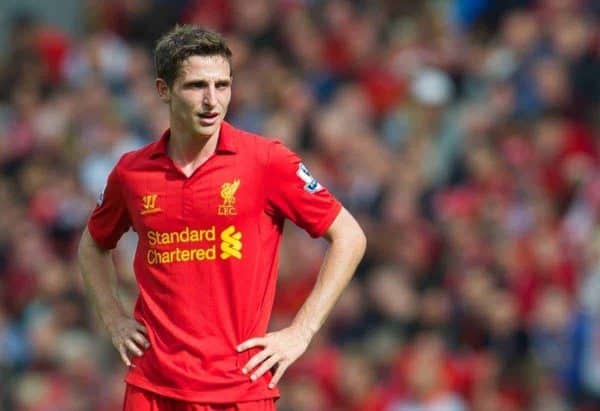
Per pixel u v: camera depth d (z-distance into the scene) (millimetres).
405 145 53750
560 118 52812
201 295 21688
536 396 45156
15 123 58844
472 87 56219
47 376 48812
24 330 50625
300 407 44688
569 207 49594
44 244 53281
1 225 53969
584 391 45438
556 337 45812
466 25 60250
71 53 61906
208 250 21672
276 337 21875
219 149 21750
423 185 50781
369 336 46469
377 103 56406
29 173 56312
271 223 22141
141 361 21938
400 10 61250
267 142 22031
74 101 58562
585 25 55219
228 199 21672
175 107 21469
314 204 22203
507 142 52031
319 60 58656
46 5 66750
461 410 44500
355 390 45094
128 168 22000
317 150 53906
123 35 64188
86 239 23000
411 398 44406
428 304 46438
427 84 55250
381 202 50094
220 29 61281
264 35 59500
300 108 55469
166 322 21750
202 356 21594
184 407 21641
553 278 46594
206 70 21250
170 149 21922
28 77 60812
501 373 45438
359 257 22438
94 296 22859
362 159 52062
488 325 45812
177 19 63688
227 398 21562
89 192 55125
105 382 47844
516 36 56062
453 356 45500
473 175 50906
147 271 21922
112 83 60062
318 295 22188
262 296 21922
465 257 47188
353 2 61750
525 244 47406
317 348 45938
